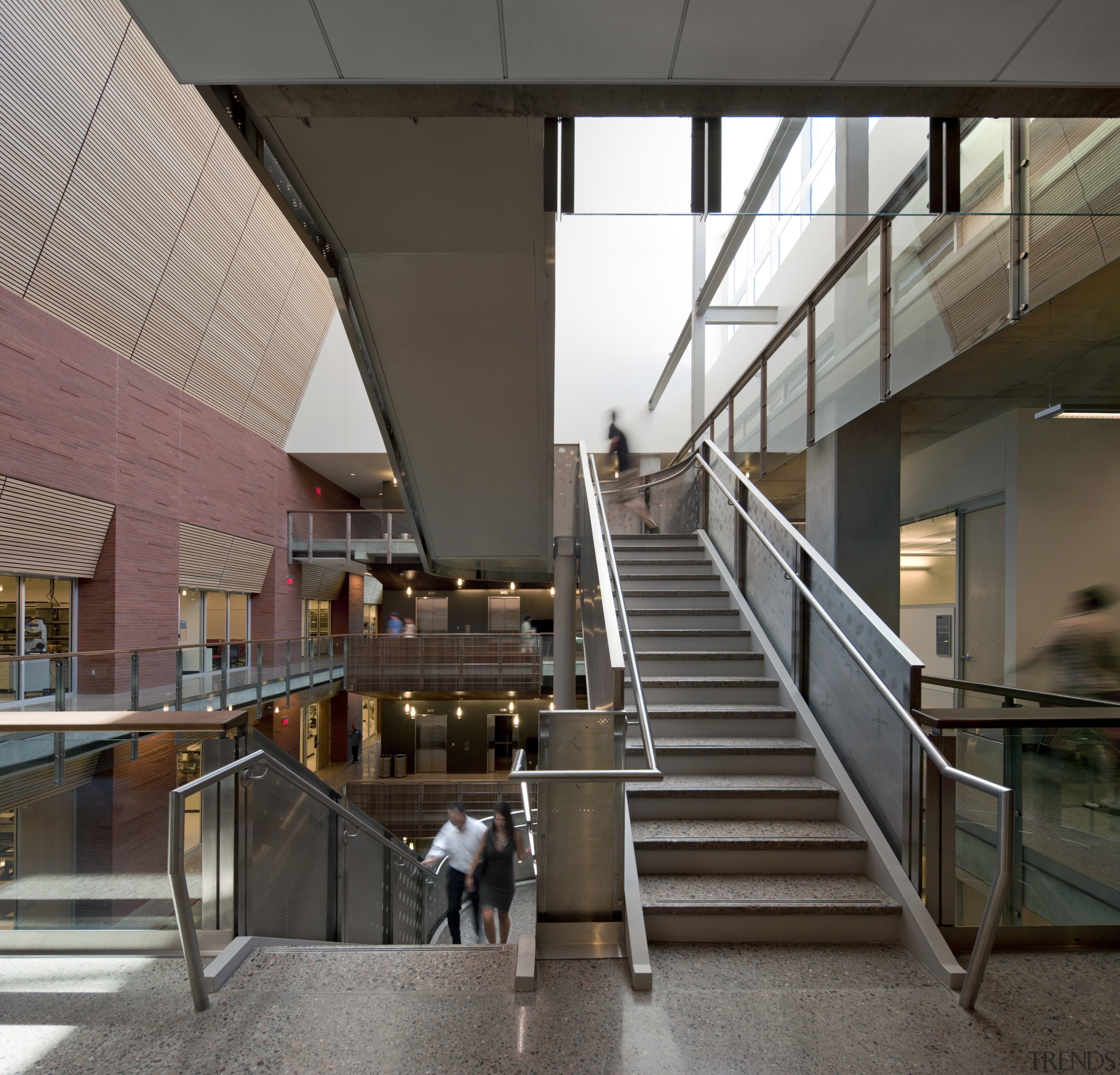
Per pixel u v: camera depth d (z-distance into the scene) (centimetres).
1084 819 254
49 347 835
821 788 305
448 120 269
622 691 267
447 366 482
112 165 856
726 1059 181
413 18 180
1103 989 218
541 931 241
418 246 368
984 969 205
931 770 249
